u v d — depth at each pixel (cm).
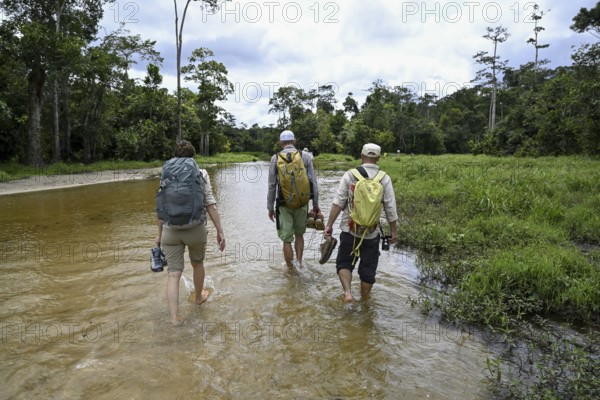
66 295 379
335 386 244
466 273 425
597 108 1769
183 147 340
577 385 225
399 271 466
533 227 568
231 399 229
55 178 1650
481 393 239
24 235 618
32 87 1942
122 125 3133
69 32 2230
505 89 5941
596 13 2309
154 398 229
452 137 6316
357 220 353
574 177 905
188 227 325
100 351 279
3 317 330
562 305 358
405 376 256
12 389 233
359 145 4603
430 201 862
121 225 699
